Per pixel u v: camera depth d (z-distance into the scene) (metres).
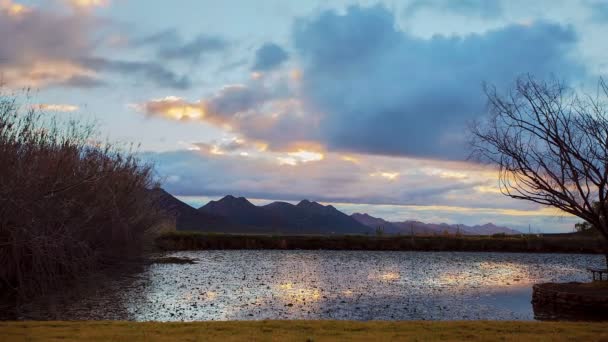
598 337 11.83
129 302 21.34
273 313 19.22
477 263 43.31
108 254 32.88
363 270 36.19
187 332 12.16
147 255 43.69
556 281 31.12
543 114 17.48
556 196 17.23
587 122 17.36
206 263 40.16
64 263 22.28
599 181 16.81
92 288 25.06
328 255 50.25
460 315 19.56
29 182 19.69
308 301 22.22
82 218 25.09
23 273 22.14
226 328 12.80
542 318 19.16
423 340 11.41
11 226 20.28
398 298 23.50
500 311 20.64
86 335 11.44
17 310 19.08
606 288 22.14
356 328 13.03
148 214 38.88
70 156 23.50
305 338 11.45
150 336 11.44
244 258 45.47
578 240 58.53
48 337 11.18
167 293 24.08
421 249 59.66
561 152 16.91
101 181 27.08
